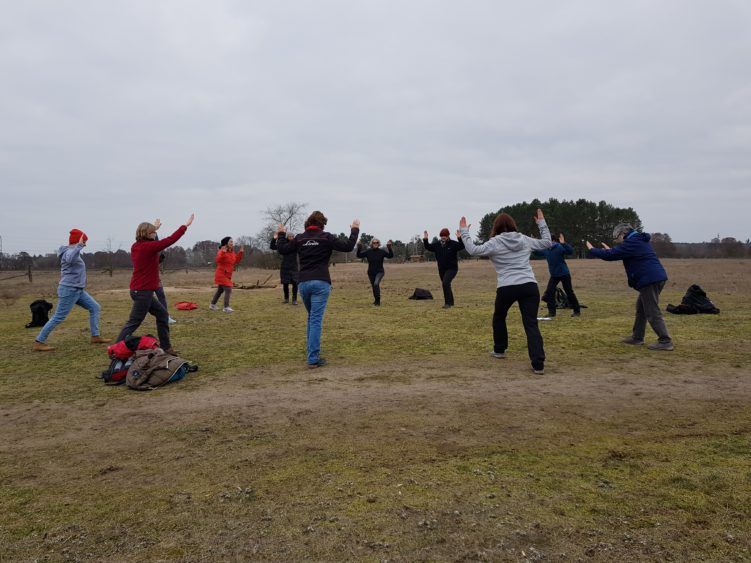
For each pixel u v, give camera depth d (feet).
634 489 9.93
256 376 19.95
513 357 22.58
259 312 41.50
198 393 17.66
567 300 41.14
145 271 22.09
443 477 10.59
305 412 15.28
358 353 24.08
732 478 10.30
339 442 12.77
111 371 19.12
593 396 16.39
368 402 16.16
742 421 13.83
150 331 32.04
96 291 67.36
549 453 11.84
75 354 24.98
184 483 10.62
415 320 35.12
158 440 13.20
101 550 8.18
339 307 44.19
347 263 242.17
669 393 16.60
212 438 13.25
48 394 17.83
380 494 9.87
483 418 14.40
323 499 9.73
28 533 8.74
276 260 166.61
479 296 54.24
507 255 20.33
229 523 8.93
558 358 22.18
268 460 11.71
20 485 10.69
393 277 101.65
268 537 8.45
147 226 22.36
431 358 22.67
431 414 14.83
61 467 11.60
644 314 24.49
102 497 10.06
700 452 11.71
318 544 8.21
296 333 30.19
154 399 17.03
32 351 25.76
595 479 10.40
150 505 9.67
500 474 10.69
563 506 9.30
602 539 8.22
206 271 163.32
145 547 8.25
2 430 14.19
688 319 33.09
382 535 8.43
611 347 24.47
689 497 9.55
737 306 39.78
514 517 8.93
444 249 42.11
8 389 18.53
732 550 7.86
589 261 198.70
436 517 8.98
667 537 8.25
